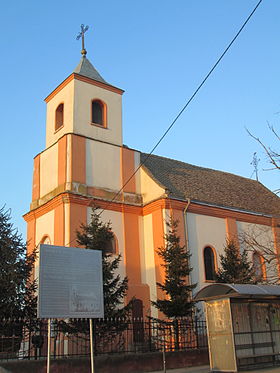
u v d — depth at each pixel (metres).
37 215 26.36
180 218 25.81
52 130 28.17
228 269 23.16
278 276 24.06
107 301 17.94
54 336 18.27
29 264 18.38
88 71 28.78
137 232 26.09
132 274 24.91
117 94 29.09
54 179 25.94
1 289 16.75
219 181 33.81
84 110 26.98
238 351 15.47
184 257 21.19
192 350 18.67
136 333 21.98
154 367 17.16
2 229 18.16
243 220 29.53
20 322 16.12
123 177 26.92
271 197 36.12
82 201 24.31
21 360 14.64
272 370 15.16
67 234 23.41
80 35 30.50
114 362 16.11
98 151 26.38
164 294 23.86
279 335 17.00
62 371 14.83
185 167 33.50
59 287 11.88
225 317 15.52
